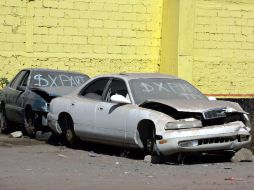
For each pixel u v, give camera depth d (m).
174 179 10.54
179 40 24.11
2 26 22.56
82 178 10.48
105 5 23.97
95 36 23.84
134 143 12.83
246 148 14.23
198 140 12.16
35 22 23.02
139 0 24.47
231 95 25.27
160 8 24.78
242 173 11.36
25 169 11.43
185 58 24.27
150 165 12.28
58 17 23.31
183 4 24.11
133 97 13.31
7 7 22.61
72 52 23.53
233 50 25.25
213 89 24.98
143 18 24.56
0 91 19.41
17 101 17.86
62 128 15.22
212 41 24.88
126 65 24.31
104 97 13.99
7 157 13.16
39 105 16.52
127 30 24.31
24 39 22.86
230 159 13.14
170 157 12.53
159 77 14.24
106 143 13.85
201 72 24.75
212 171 11.58
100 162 12.62
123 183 10.03
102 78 14.42
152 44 24.72
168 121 12.23
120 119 13.14
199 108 12.38
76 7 23.55
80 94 14.84
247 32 25.41
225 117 12.62
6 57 22.62
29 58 22.94
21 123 17.78
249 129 12.93
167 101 12.72
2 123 19.00
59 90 16.92
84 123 14.20
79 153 14.07
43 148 15.02
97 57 23.89
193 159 13.36
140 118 12.62
